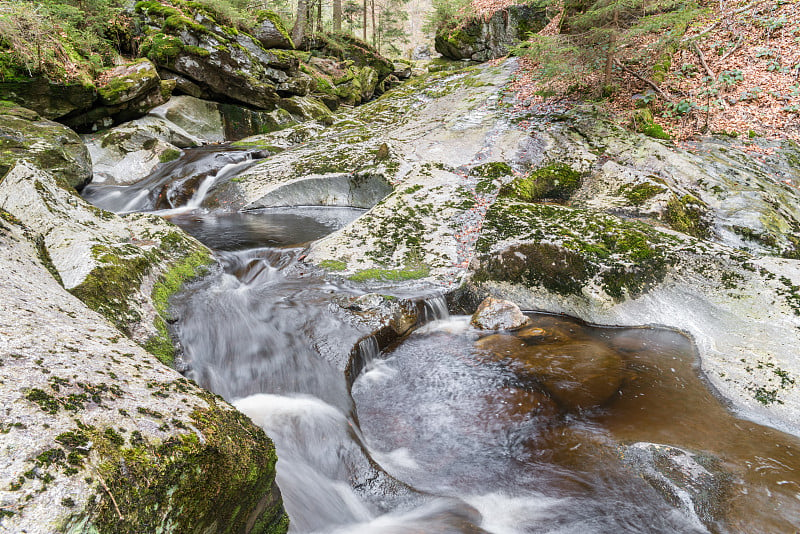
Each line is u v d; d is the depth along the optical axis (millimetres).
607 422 3654
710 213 6793
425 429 3691
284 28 20391
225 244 7250
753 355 4203
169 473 1551
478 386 4195
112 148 10836
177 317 4125
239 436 1935
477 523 2760
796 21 9703
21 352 1696
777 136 8188
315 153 11297
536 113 10930
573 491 3027
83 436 1455
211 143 13609
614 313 5328
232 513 1873
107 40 12578
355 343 4391
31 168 4617
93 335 2166
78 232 3982
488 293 5969
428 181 8516
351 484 3084
